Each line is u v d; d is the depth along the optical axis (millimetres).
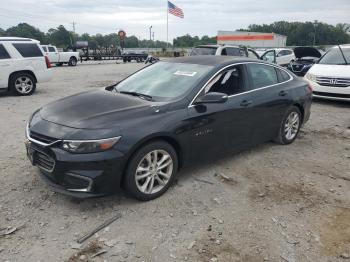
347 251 3336
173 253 3213
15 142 5988
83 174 3572
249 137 5285
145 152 3877
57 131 3715
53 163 3672
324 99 11008
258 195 4328
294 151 5973
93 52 38094
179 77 4785
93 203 3975
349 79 9852
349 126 7848
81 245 3275
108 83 15203
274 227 3666
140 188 3941
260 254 3246
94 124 3699
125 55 38156
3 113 8328
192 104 4363
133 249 3246
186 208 3957
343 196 4402
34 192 4176
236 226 3656
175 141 4176
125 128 3725
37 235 3396
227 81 4918
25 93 11289
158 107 4129
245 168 5137
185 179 4664
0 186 4305
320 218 3875
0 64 10633
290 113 6086
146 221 3678
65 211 3803
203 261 3125
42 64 11578
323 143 6523
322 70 10477
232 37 48656
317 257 3242
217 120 4613
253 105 5145
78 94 4785
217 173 4891
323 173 5094
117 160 3646
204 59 5223
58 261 3064
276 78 5852
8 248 3203
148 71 5305
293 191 4480
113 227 3557
